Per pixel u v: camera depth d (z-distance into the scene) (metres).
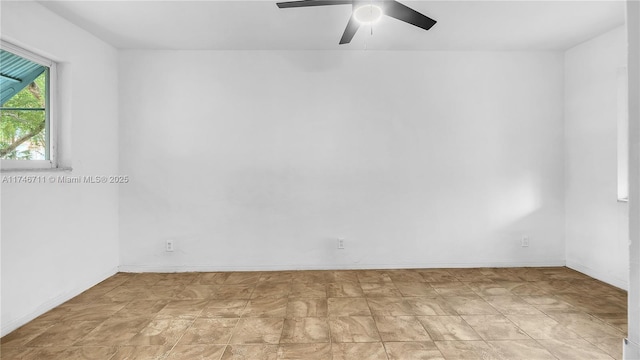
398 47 3.72
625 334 2.34
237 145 3.78
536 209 3.85
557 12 2.92
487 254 3.86
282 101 3.79
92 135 3.31
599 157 3.41
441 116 3.82
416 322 2.54
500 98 3.83
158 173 3.76
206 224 3.79
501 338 2.30
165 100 3.75
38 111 2.85
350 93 3.80
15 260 2.48
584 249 3.62
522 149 3.83
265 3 2.77
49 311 2.76
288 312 2.72
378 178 3.82
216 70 3.77
